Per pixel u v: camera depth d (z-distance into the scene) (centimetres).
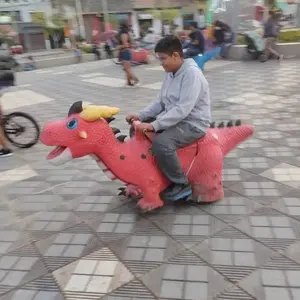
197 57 1034
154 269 251
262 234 278
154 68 1222
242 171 389
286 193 336
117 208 337
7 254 282
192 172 312
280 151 435
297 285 225
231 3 1302
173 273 245
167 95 295
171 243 277
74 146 277
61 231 308
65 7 2817
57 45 2855
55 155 280
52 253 279
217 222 299
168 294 227
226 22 1330
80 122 276
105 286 238
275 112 596
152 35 1880
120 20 2997
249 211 311
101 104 759
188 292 227
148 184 303
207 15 1720
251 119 569
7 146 525
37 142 543
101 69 1334
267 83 816
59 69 1464
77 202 356
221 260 253
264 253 256
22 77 1280
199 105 296
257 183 360
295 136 480
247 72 980
